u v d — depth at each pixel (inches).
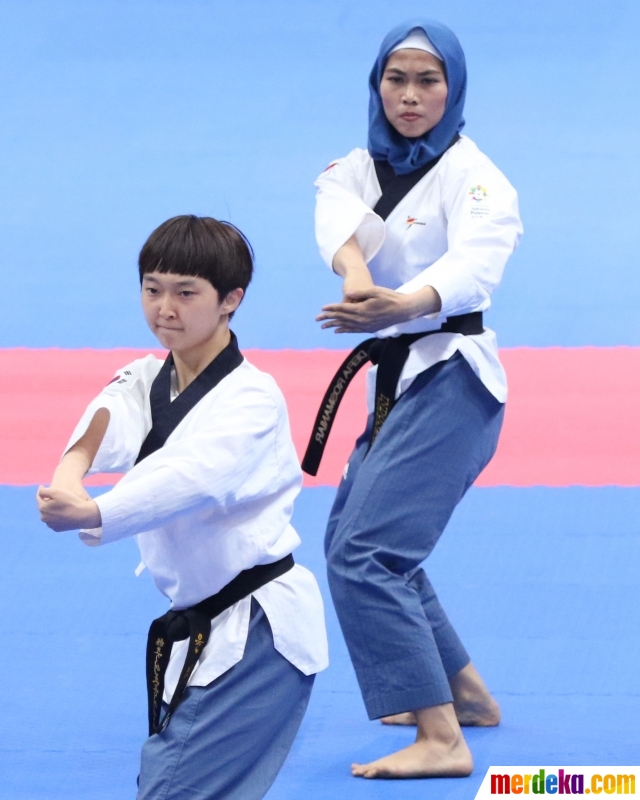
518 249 1213.1
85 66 1668.3
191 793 390.6
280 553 405.1
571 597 682.2
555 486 813.2
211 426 382.0
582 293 1129.4
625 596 682.8
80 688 601.0
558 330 1063.6
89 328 1089.4
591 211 1288.1
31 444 880.9
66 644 643.5
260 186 1357.0
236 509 394.3
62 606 682.8
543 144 1432.1
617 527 760.3
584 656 623.2
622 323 1074.1
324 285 1155.3
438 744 518.6
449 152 530.6
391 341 526.0
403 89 516.4
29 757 541.0
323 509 793.6
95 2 1851.6
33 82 1624.0
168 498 368.2
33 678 609.6
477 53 1673.2
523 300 1117.1
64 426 905.5
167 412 394.3
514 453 860.0
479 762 530.6
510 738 551.8
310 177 1373.0
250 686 396.5
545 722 566.3
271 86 1596.9
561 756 534.9
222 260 387.2
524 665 615.8
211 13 1813.5
